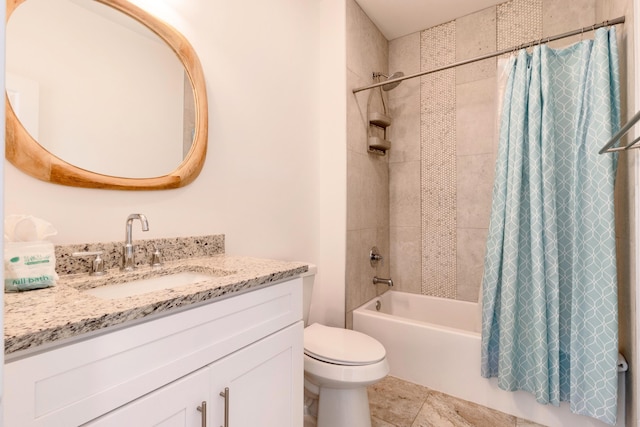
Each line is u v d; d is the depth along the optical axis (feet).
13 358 1.48
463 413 5.15
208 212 4.37
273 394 3.03
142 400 1.97
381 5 7.16
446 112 7.82
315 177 6.75
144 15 3.62
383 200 8.30
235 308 2.64
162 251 3.71
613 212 4.20
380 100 8.05
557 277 4.61
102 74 3.30
